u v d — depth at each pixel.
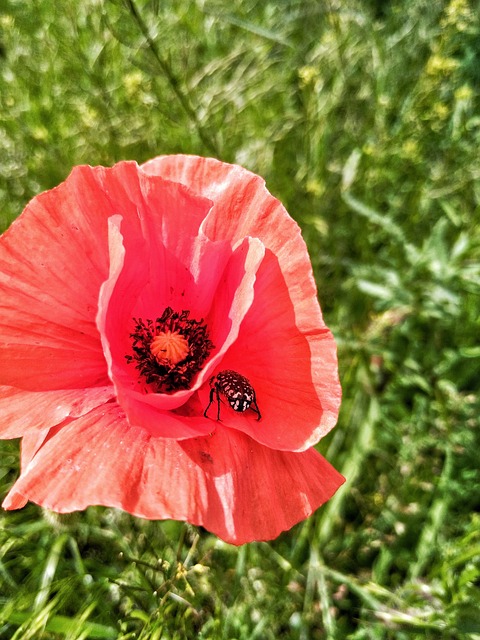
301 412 0.10
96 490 0.08
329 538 0.18
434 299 0.18
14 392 0.10
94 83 0.20
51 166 0.20
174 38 0.21
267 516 0.09
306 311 0.10
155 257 0.11
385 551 0.17
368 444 0.17
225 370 0.10
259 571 0.16
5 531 0.13
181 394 0.09
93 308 0.11
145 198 0.11
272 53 0.23
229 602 0.15
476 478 0.18
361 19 0.20
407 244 0.19
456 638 0.14
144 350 0.11
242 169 0.11
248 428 0.10
